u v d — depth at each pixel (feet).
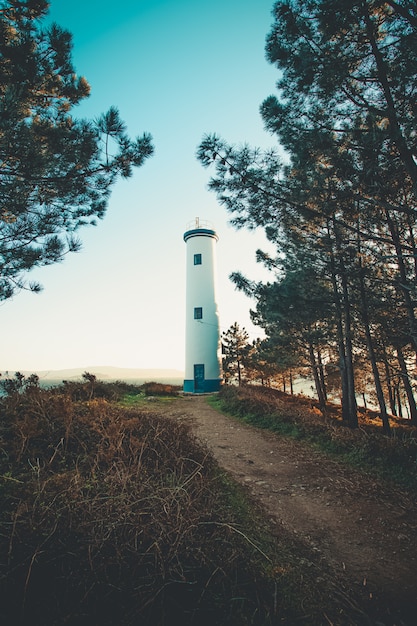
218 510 13.55
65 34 23.34
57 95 27.09
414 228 32.83
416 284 26.61
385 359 51.42
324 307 36.58
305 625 8.89
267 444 29.81
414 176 20.71
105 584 8.19
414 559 13.07
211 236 94.02
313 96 22.36
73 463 15.15
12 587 7.91
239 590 9.35
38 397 22.48
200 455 19.24
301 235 35.12
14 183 20.40
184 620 8.00
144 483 12.39
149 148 23.07
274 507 17.28
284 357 66.85
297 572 11.41
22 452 15.07
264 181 23.82
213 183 24.52
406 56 19.26
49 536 9.01
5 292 23.44
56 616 7.41
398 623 9.59
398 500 18.58
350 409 40.73
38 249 23.79
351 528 15.49
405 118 19.71
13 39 22.95
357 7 19.94
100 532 9.49
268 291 34.71
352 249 28.89
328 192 23.03
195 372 83.51
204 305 88.17
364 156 20.99
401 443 25.53
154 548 9.31
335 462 24.97
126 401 47.57
